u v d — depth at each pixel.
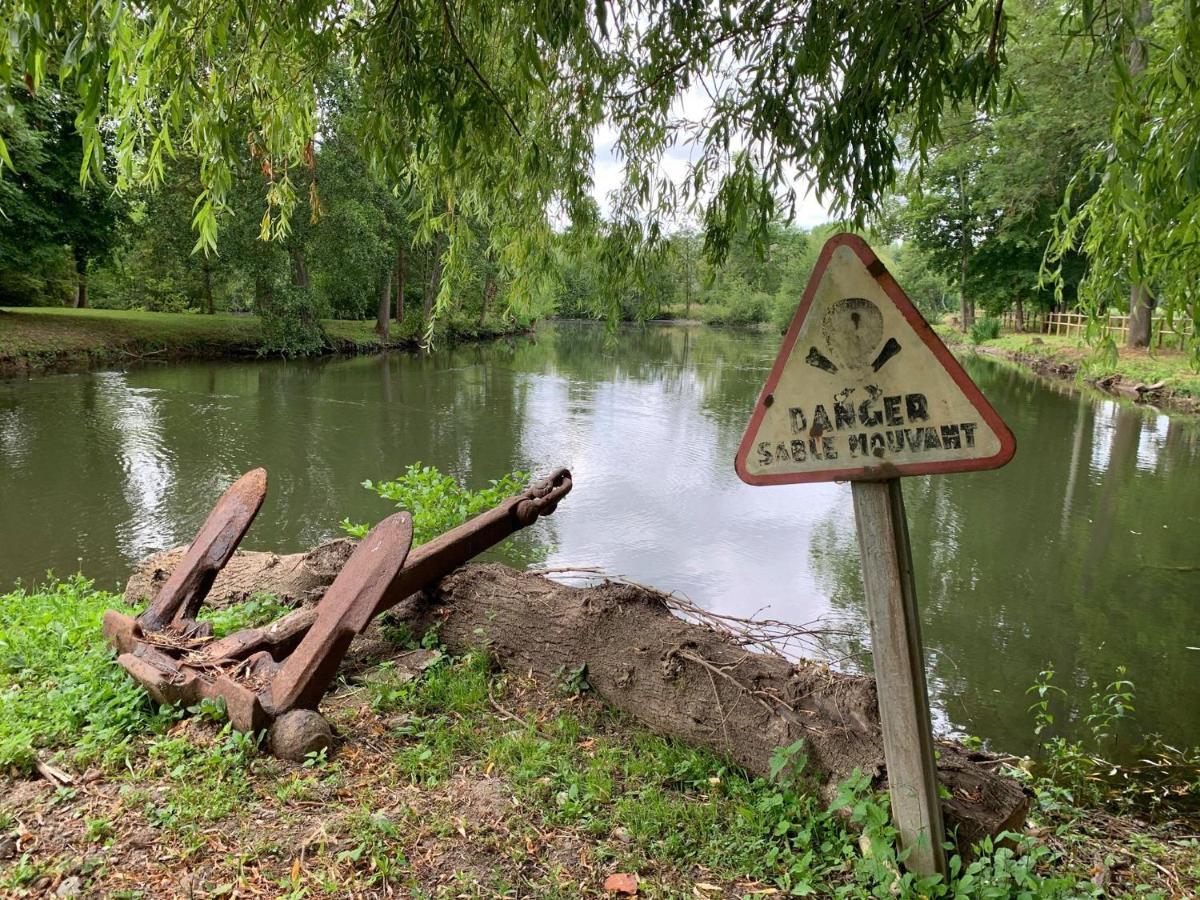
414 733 3.02
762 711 2.89
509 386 21.52
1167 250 3.83
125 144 3.39
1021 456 12.80
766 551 8.09
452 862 2.28
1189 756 4.45
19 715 2.97
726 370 26.97
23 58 2.52
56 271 29.64
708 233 4.17
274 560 4.66
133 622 3.38
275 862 2.23
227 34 3.27
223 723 2.88
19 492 9.91
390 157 3.63
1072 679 5.48
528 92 4.36
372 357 30.55
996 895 2.09
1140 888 2.75
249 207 24.61
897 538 2.11
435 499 5.22
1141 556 8.10
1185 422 15.97
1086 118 18.28
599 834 2.46
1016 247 30.39
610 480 11.00
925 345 1.97
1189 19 2.84
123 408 15.96
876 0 2.97
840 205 3.59
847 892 2.20
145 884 2.13
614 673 3.26
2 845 2.26
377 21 3.38
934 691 5.30
